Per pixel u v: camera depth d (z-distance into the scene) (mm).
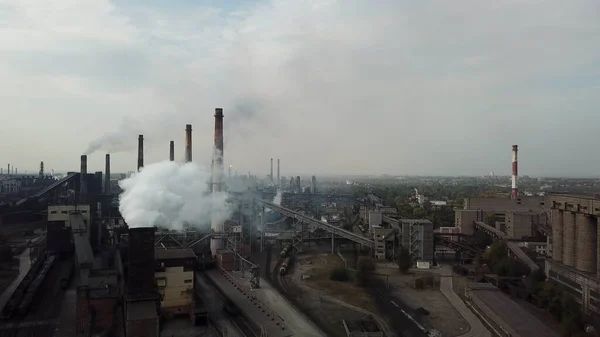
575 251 115312
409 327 94375
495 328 92312
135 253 87188
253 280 123000
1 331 87438
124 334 83375
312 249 186875
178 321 98312
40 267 132125
